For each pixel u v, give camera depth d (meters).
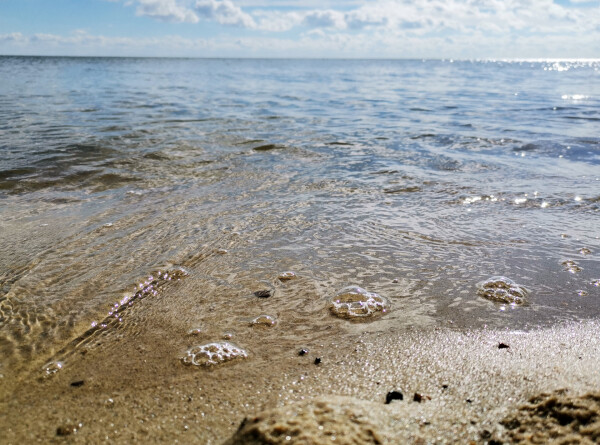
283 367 1.93
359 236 3.46
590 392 1.50
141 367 1.93
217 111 11.21
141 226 3.63
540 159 6.11
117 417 1.61
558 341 2.07
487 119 10.27
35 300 2.49
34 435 1.52
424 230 3.59
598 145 6.91
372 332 2.21
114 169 5.36
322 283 2.73
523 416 1.49
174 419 1.60
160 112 10.70
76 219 3.76
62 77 25.27
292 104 13.55
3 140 6.71
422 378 1.82
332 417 1.41
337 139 7.59
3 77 23.59
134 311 2.40
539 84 25.41
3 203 4.13
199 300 2.53
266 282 2.74
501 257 3.09
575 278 2.77
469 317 2.34
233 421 1.58
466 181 5.03
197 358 1.99
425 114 11.30
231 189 4.71
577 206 4.16
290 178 5.15
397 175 5.29
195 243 3.31
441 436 1.43
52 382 1.82
